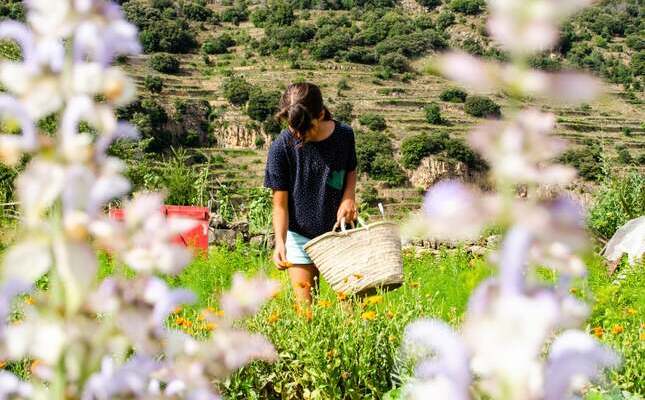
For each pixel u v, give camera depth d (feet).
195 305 19.84
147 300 3.62
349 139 17.08
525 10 2.54
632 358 14.32
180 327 15.07
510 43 2.56
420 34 330.95
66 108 3.46
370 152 245.86
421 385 3.21
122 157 54.34
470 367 3.12
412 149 241.96
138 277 3.66
